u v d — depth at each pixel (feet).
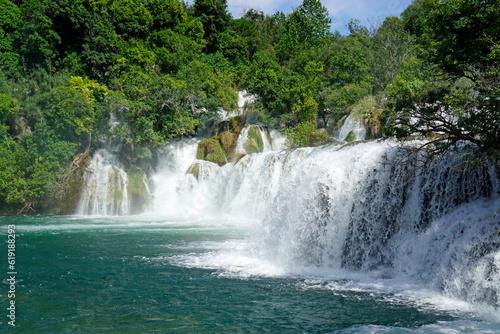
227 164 121.49
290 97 159.22
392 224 45.93
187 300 34.22
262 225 59.98
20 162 111.55
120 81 136.87
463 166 41.88
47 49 144.25
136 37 188.85
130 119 128.47
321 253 50.44
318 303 33.24
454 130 38.04
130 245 62.13
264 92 164.66
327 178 52.54
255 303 33.35
